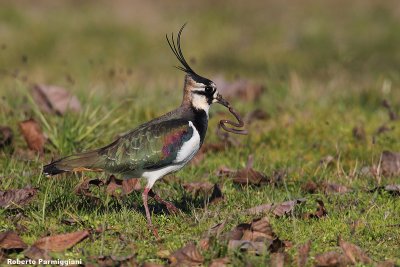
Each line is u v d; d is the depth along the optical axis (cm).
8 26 3148
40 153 1373
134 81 2034
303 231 1045
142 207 1143
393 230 1063
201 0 3766
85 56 2870
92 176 1241
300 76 2559
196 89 1127
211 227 1013
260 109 1658
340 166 1377
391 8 3628
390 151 1391
